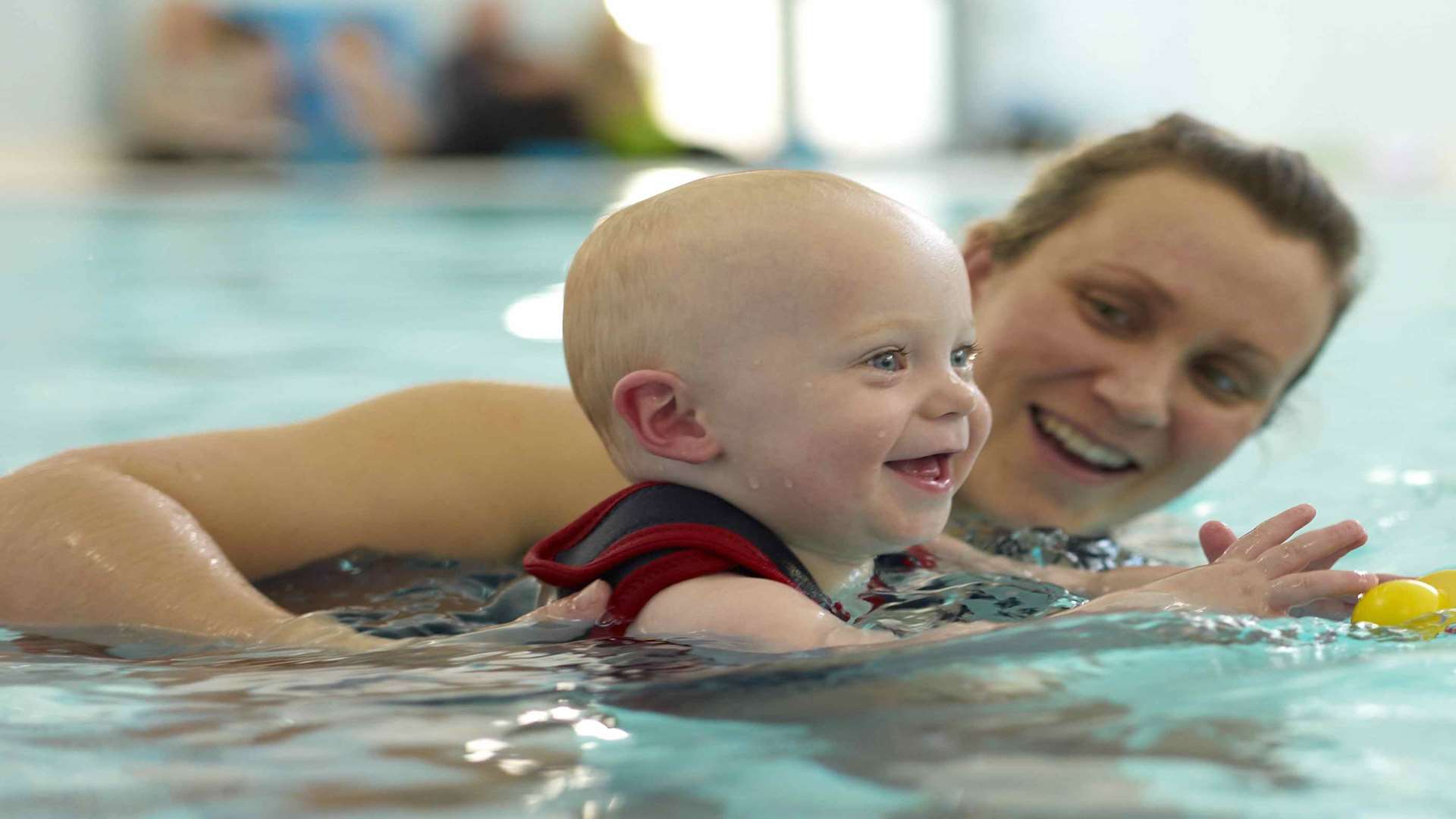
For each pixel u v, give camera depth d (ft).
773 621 4.92
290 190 37.24
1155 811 3.42
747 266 5.47
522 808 3.49
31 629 5.56
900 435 5.40
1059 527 7.76
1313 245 7.66
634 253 5.75
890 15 54.49
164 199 34.60
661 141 48.16
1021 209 8.30
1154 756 3.76
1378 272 20.99
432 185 38.65
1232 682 4.33
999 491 7.79
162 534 5.90
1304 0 47.34
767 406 5.44
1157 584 5.21
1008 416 7.77
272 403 13.00
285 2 46.26
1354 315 18.20
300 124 45.85
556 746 3.91
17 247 25.50
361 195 36.04
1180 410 7.52
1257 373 7.60
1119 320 7.54
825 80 54.90
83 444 11.16
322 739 4.00
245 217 31.48
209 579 5.71
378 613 5.98
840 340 5.39
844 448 5.37
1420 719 4.04
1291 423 10.26
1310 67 47.34
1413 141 40.98
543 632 5.14
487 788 3.62
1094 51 53.11
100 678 4.72
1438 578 5.35
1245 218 7.50
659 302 5.61
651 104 48.83
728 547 5.29
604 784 3.63
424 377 14.38
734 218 5.59
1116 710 4.09
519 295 20.66
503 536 7.04
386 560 6.81
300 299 20.22
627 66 48.03
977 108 55.11
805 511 5.49
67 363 15.08
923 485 5.53
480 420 7.28
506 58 47.39
